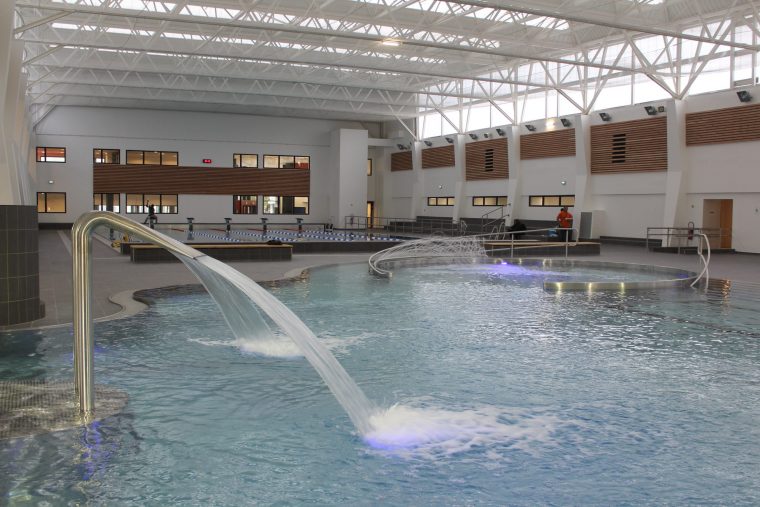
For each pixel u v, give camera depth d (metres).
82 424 5.33
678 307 11.64
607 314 10.86
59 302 11.21
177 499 4.08
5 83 11.24
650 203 29.23
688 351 8.25
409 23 24.53
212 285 7.67
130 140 42.78
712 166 26.27
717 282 15.36
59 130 41.16
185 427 5.32
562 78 32.94
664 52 27.88
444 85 40.62
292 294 12.85
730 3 22.53
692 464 4.72
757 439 5.23
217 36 26.28
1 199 10.52
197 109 43.53
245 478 4.40
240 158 45.41
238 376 6.78
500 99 37.28
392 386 6.60
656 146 28.55
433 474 4.51
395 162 48.56
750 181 24.81
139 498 4.08
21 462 4.58
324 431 5.28
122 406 5.80
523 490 4.27
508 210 36.97
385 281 15.11
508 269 18.72
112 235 32.81
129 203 43.09
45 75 32.19
